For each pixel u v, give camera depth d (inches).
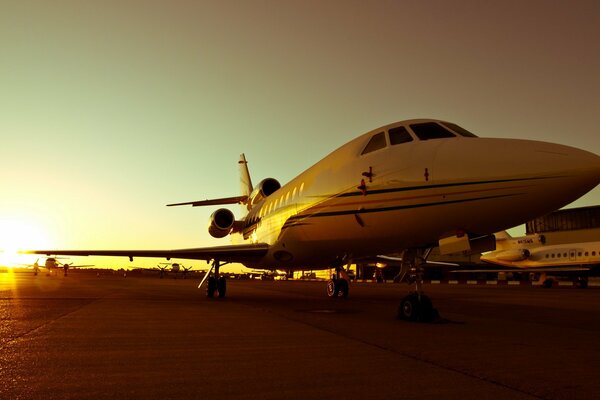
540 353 199.3
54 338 225.8
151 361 173.9
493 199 264.1
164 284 1149.1
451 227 288.8
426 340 230.7
